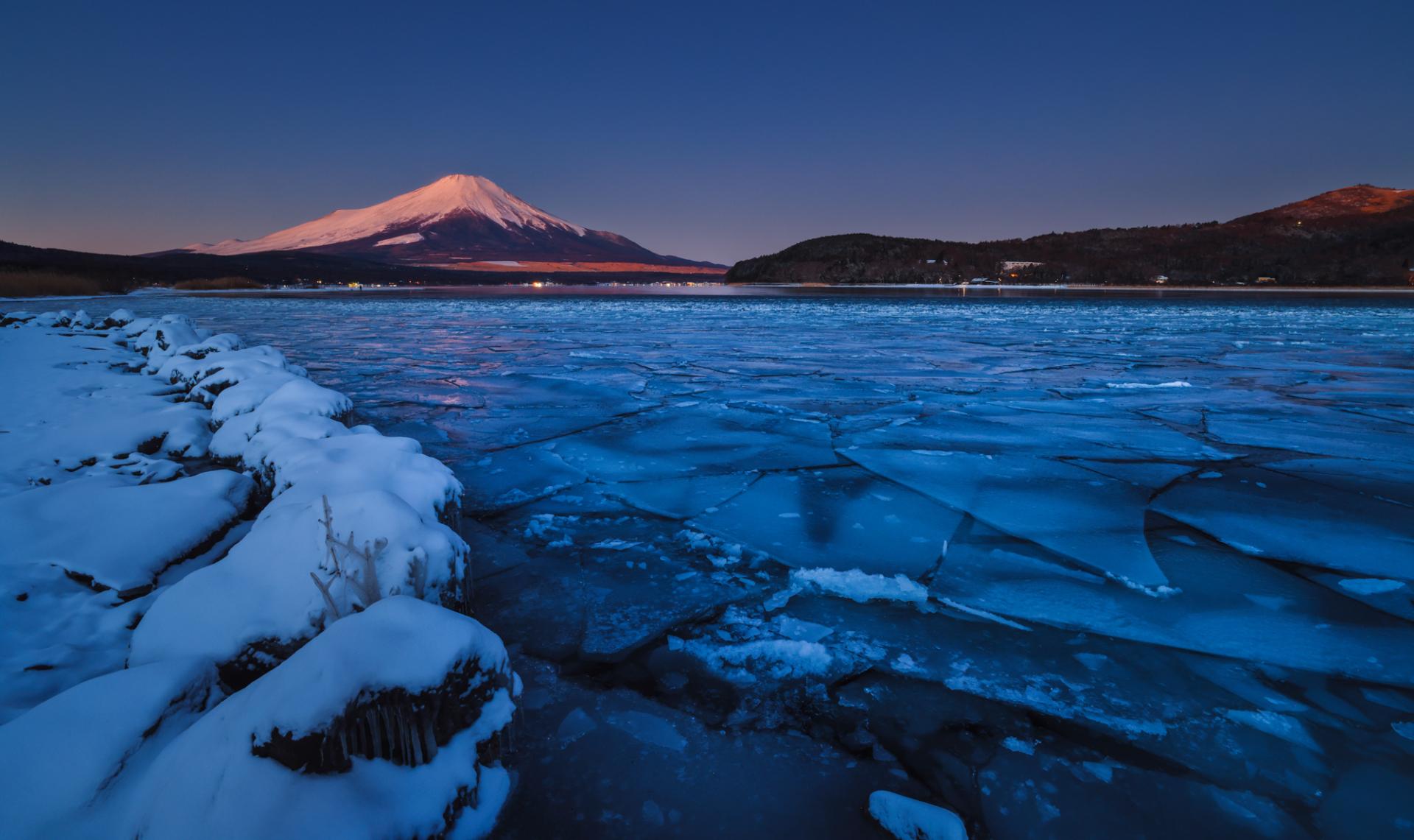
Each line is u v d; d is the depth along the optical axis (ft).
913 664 6.65
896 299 132.57
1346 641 7.13
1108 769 5.21
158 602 5.88
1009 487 12.48
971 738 5.57
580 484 12.66
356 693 4.08
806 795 4.89
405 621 4.66
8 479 11.00
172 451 13.41
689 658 6.74
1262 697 6.16
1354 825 4.67
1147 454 14.76
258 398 14.58
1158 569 8.93
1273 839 4.56
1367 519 10.75
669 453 14.99
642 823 4.60
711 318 70.49
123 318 38.91
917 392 23.39
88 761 4.13
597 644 6.99
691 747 5.41
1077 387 24.49
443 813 4.22
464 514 11.04
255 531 6.54
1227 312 81.15
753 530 10.31
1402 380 25.93
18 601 6.88
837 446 15.53
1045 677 6.45
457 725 4.62
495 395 22.84
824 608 7.81
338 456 8.82
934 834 4.30
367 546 5.65
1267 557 9.30
